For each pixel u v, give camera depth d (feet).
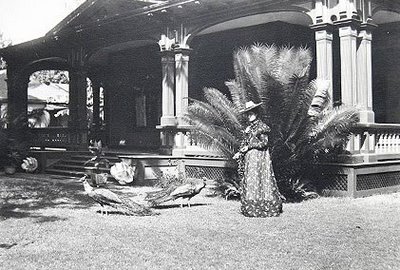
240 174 36.35
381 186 46.11
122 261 22.20
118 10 69.15
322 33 44.42
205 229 29.37
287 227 29.76
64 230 29.60
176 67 58.29
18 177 65.10
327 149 43.01
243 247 24.66
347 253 23.24
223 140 42.88
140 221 32.40
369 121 44.45
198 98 68.59
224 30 63.72
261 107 39.52
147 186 53.98
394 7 49.37
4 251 24.50
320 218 32.73
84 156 69.51
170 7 55.52
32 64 86.79
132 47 78.28
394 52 59.88
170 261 22.09
